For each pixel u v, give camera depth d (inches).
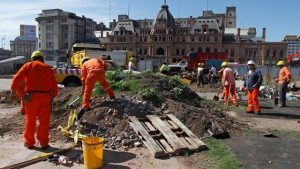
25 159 286.0
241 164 281.9
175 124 366.0
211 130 371.2
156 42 4222.4
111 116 366.9
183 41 4190.5
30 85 303.7
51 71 314.0
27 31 6432.1
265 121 482.0
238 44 4087.1
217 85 1147.9
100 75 380.2
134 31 4424.2
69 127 352.8
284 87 632.4
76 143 320.8
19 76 300.8
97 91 445.4
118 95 444.5
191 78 1285.7
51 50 4827.8
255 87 540.4
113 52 1396.4
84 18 5265.8
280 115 533.6
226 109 570.6
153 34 4227.4
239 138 368.5
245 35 4872.0
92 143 261.9
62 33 4854.8
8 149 311.0
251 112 552.7
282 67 639.1
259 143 350.9
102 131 347.6
